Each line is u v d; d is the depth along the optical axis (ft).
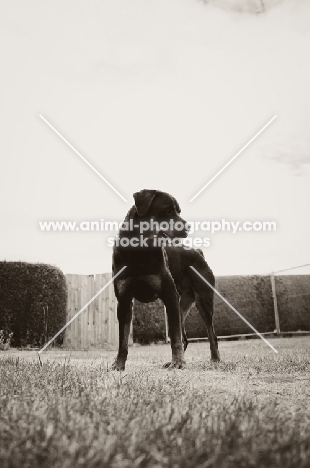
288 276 48.44
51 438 5.20
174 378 11.85
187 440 5.42
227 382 12.00
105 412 6.97
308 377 13.10
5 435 5.49
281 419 6.73
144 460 4.70
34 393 8.71
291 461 4.71
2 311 33.58
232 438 5.35
